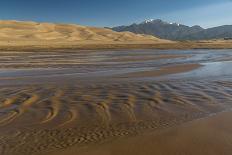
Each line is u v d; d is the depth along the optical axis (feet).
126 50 222.89
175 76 65.87
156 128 29.76
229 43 324.19
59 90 48.91
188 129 29.30
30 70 85.40
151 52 190.29
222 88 49.08
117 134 28.22
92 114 34.68
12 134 28.30
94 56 150.41
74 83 56.59
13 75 73.36
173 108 37.06
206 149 24.54
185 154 23.76
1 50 213.46
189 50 215.72
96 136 27.76
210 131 28.63
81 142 26.35
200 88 49.29
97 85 53.52
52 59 130.11
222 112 35.14
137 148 25.04
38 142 26.35
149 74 70.28
